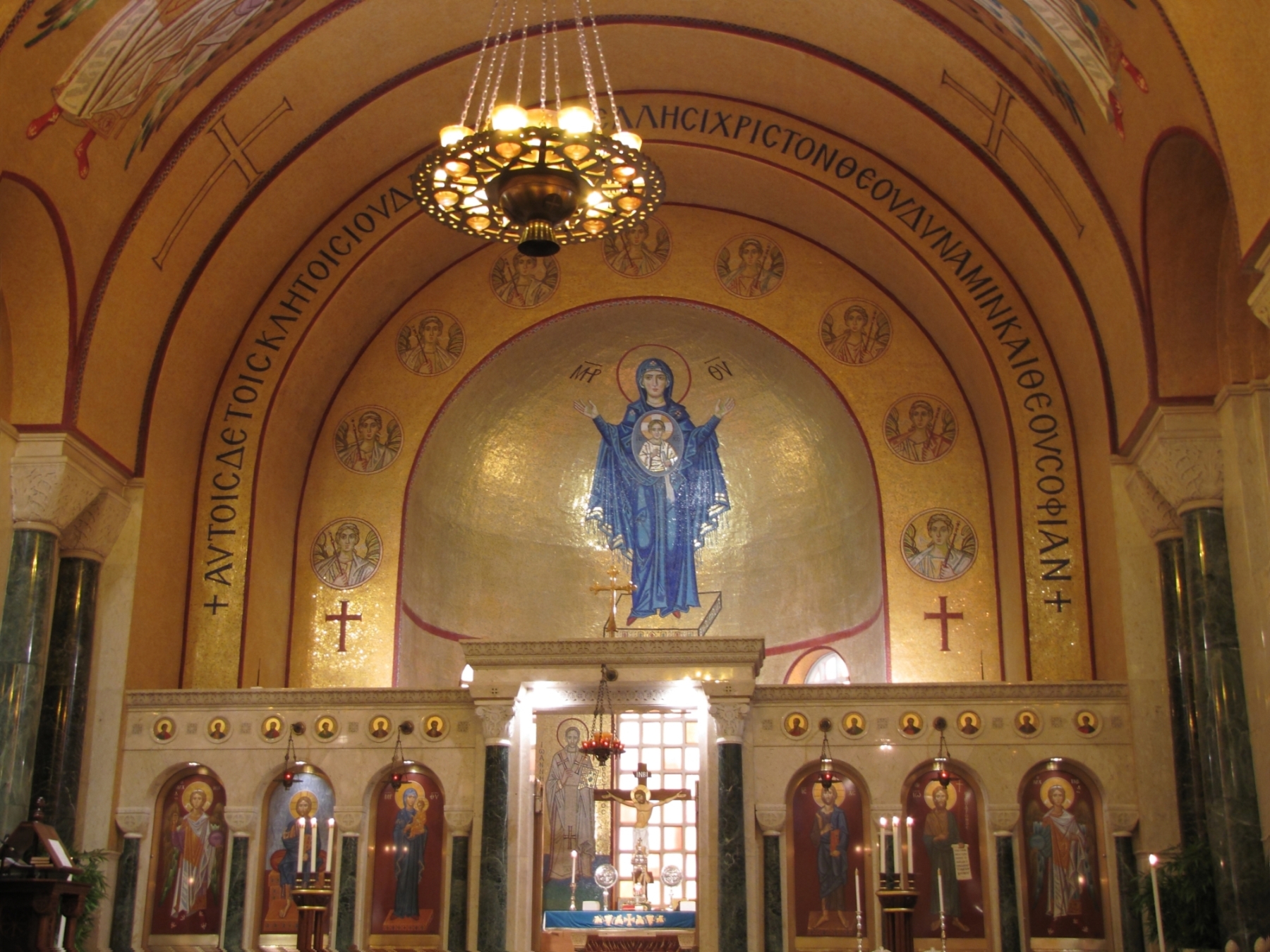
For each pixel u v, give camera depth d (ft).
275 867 64.85
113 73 57.06
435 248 78.84
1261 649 54.90
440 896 63.98
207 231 69.15
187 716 66.03
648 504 83.10
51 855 48.08
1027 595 69.87
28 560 61.57
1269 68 43.86
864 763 63.62
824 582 80.43
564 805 81.25
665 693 65.57
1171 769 61.52
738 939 60.44
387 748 65.46
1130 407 62.80
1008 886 61.52
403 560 76.89
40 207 58.95
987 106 64.95
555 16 68.28
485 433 82.38
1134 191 57.93
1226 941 54.08
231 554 72.43
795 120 74.64
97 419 64.69
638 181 48.62
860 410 77.71
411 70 69.82
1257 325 57.77
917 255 73.87
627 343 82.99
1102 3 50.93
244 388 74.64
